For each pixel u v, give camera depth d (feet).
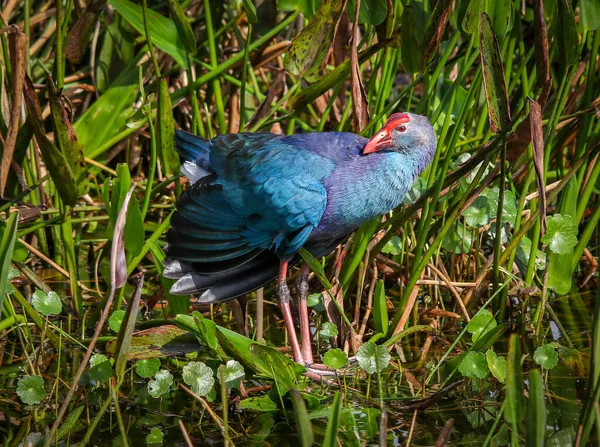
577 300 28.45
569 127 29.04
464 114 23.72
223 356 22.65
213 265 23.71
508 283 26.53
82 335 25.09
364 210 23.82
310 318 27.86
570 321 27.07
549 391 22.81
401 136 23.73
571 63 23.66
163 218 33.24
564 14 22.52
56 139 23.90
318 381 23.76
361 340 25.02
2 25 27.02
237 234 23.88
